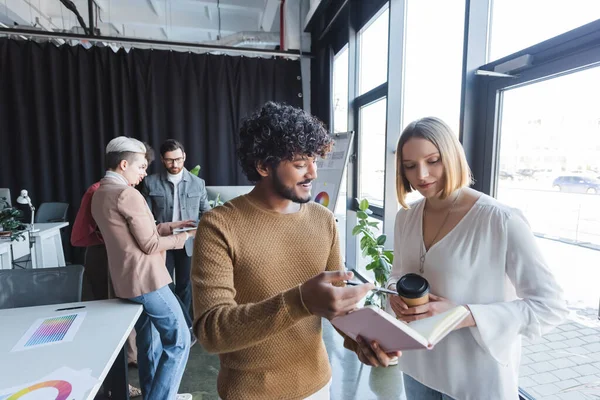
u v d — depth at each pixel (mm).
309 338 826
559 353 1407
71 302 1558
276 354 784
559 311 813
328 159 2588
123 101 3855
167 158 2547
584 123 1225
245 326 609
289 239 787
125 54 3832
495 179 1617
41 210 3611
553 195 1359
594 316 1259
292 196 738
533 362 1510
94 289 2023
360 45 3195
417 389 1049
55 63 3721
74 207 3893
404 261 1068
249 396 774
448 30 1918
